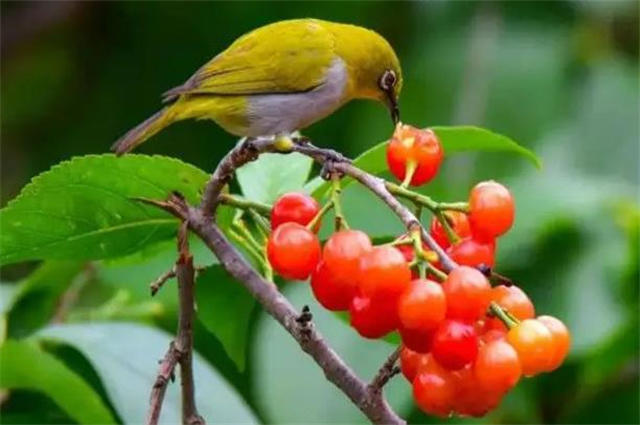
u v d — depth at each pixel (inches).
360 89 128.0
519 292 116.4
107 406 125.7
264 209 119.0
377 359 130.3
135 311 129.0
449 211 116.6
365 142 155.3
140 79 178.2
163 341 125.0
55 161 176.6
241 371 124.1
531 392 132.8
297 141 122.9
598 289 133.4
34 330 125.6
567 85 155.9
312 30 126.6
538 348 115.5
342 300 116.3
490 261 116.6
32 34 181.3
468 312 115.3
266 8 173.6
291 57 125.7
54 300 126.2
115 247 120.8
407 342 115.8
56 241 120.3
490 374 115.3
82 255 120.9
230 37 175.9
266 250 117.0
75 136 177.9
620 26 158.9
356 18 169.2
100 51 179.9
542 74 155.5
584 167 150.6
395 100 128.5
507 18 158.9
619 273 133.4
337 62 126.7
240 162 118.4
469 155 146.7
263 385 129.7
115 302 128.8
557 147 151.5
